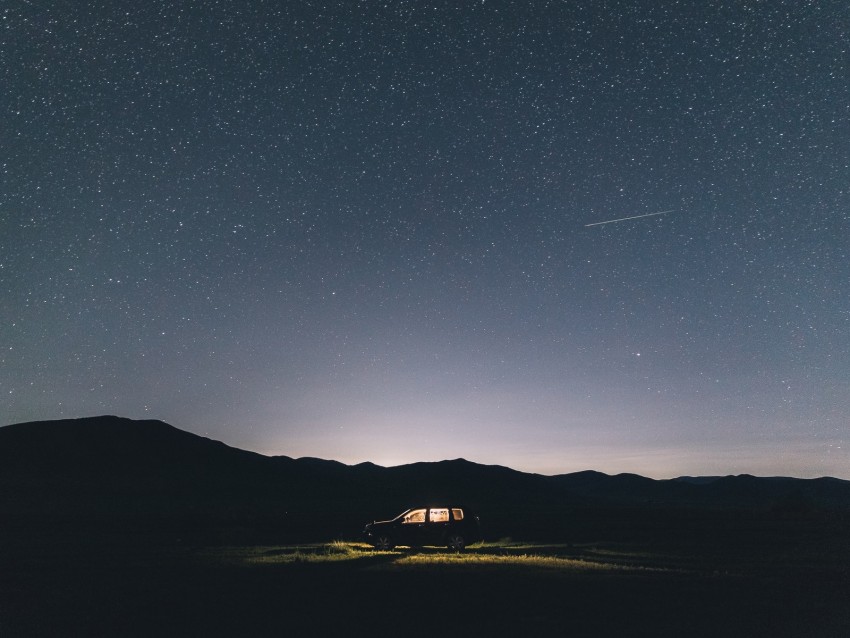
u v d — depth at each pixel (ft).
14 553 99.96
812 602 57.16
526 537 145.07
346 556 91.76
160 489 391.45
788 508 266.16
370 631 44.65
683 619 48.83
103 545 115.55
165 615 50.21
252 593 60.18
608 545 122.11
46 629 45.47
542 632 44.34
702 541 133.80
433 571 75.05
